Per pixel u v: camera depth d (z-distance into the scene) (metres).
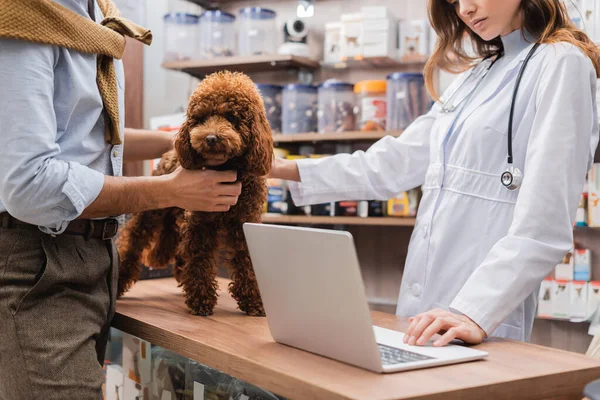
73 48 1.24
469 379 0.93
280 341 1.15
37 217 1.19
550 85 1.30
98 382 1.26
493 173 1.43
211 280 1.44
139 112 3.64
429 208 1.56
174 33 3.39
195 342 1.17
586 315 2.49
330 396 0.86
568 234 1.22
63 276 1.27
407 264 1.61
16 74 1.14
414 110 2.83
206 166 1.33
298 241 1.02
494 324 1.17
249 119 1.29
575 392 1.00
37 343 1.21
